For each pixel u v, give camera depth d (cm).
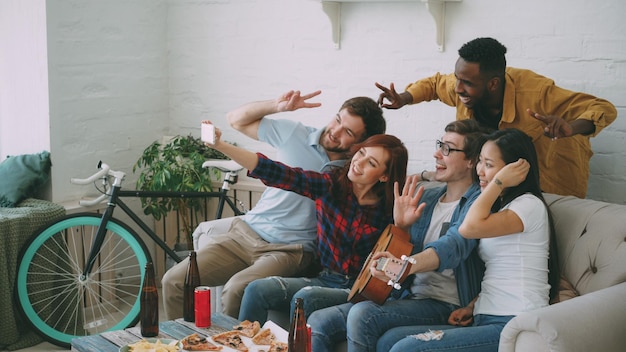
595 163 342
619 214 278
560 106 316
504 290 266
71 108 418
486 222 262
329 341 283
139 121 454
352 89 400
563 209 291
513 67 349
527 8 348
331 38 403
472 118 330
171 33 459
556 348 232
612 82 335
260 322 305
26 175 400
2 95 426
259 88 432
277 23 420
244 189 428
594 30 335
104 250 434
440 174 298
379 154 303
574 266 278
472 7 360
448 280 286
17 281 375
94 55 426
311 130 340
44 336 379
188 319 283
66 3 409
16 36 413
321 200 315
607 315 244
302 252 334
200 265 335
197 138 458
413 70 380
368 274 280
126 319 396
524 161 265
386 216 313
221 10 438
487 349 258
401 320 277
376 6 386
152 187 424
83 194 431
